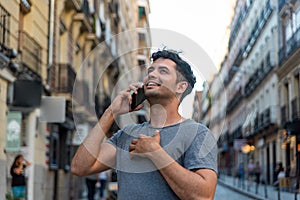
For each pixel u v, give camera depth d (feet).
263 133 72.18
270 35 55.36
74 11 50.11
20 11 35.12
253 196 34.50
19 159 29.66
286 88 58.18
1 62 28.81
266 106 69.92
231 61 64.85
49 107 35.04
